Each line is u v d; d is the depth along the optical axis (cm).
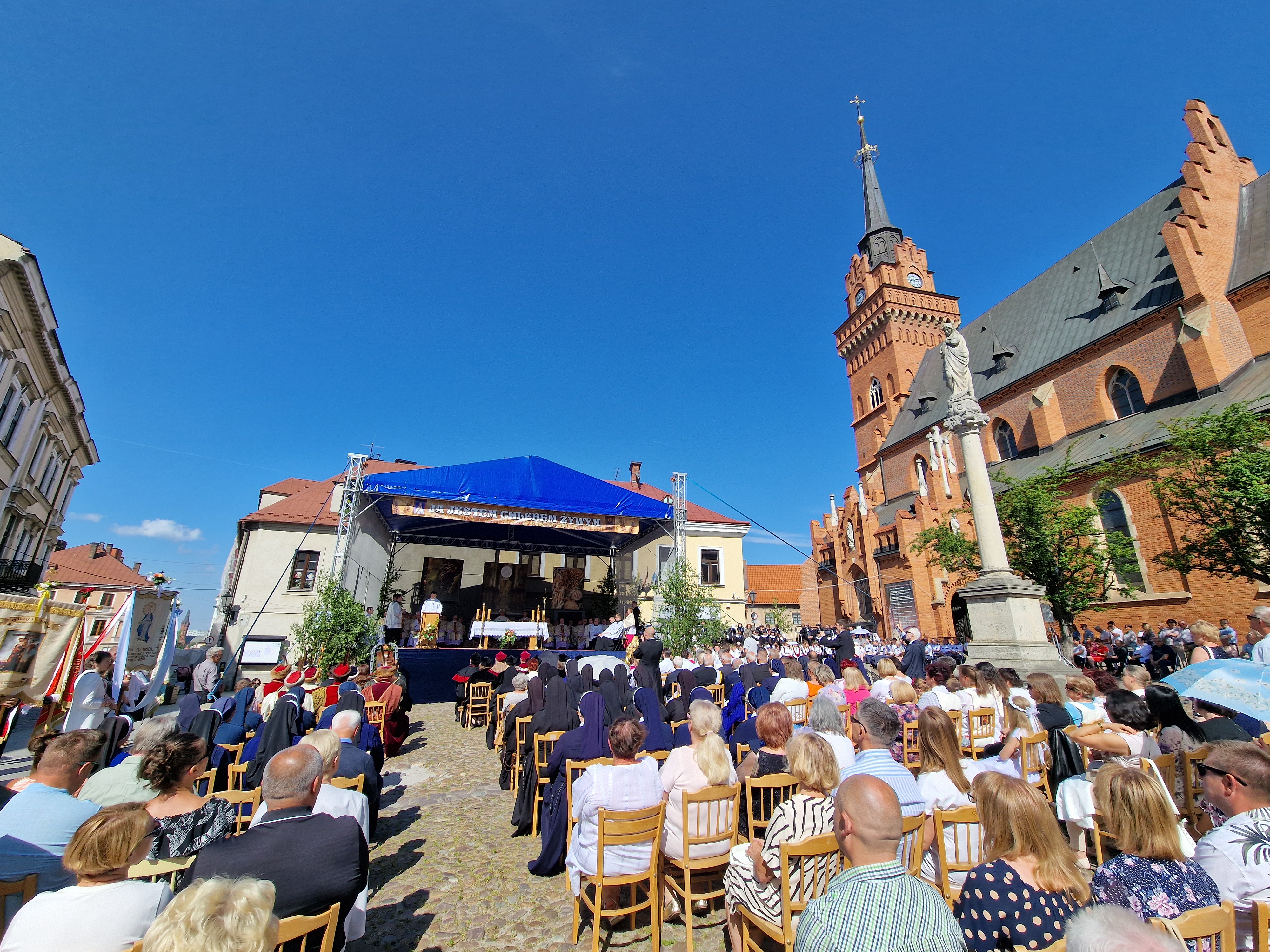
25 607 934
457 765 995
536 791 675
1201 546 1653
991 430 3672
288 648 2345
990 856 287
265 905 223
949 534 2641
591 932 459
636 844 430
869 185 5672
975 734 749
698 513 3219
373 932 459
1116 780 305
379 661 1566
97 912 255
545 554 2800
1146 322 2780
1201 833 516
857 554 3925
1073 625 2183
